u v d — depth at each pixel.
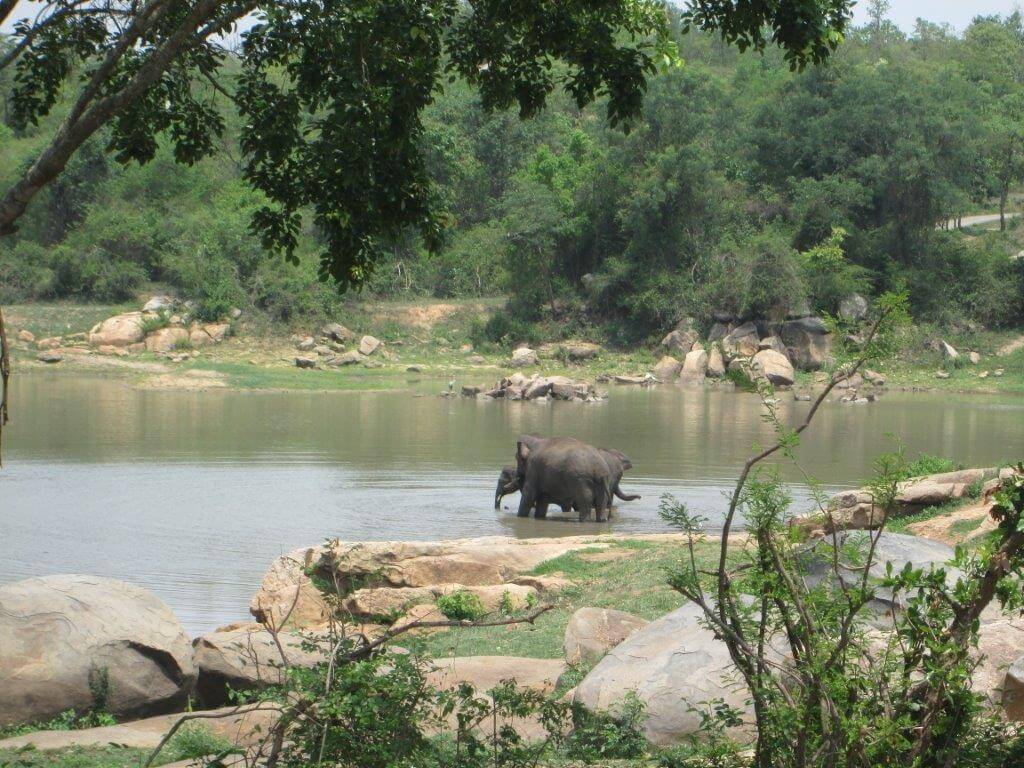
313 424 42.91
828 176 78.06
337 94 10.70
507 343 78.38
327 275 11.05
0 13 8.80
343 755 6.06
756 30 10.23
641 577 15.77
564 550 17.94
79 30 11.12
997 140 85.38
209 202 90.00
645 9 10.78
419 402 54.09
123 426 40.97
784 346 70.81
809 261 73.50
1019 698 7.22
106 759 8.89
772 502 5.84
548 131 100.62
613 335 78.50
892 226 77.62
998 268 77.69
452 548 16.91
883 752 5.37
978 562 5.75
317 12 10.58
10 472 29.92
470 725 7.58
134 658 11.04
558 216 80.06
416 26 10.18
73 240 83.56
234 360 70.00
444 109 97.38
